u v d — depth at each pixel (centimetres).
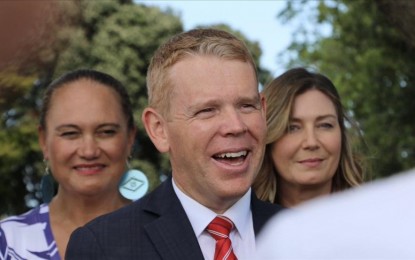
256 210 270
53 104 367
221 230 253
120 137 368
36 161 1491
